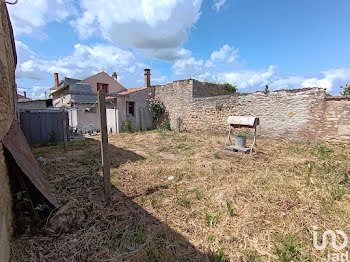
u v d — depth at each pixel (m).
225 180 3.84
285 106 7.62
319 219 2.47
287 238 2.17
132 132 11.98
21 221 2.36
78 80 17.53
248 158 5.10
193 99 11.10
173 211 2.79
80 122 14.15
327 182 3.52
